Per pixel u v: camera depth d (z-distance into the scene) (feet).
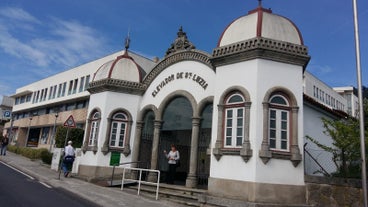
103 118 53.42
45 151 79.87
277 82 35.70
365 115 45.14
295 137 34.58
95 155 52.44
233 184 34.32
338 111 54.29
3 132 176.45
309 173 41.63
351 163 38.22
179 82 48.91
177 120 48.52
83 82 117.80
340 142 36.19
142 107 54.39
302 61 36.78
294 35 37.68
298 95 36.06
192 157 43.80
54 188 41.37
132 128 53.98
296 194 33.50
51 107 135.33
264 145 33.60
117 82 54.08
